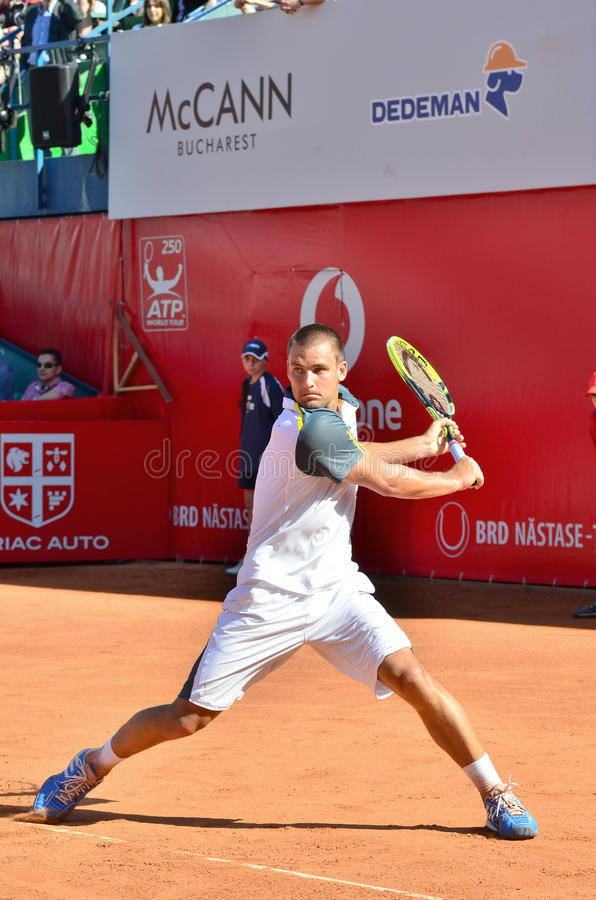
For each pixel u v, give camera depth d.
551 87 12.09
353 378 13.55
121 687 8.12
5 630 10.57
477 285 12.75
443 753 6.39
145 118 14.88
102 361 15.99
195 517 14.92
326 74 13.47
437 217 12.98
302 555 4.81
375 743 6.62
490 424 12.73
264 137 13.97
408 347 5.82
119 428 14.86
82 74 16.83
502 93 12.37
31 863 4.53
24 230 16.72
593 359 12.12
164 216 14.95
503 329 12.62
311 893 4.15
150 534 15.06
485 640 9.88
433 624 10.67
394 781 5.82
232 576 13.94
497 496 12.72
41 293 16.56
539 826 5.05
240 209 14.22
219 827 5.07
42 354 15.53
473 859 4.57
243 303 14.42
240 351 14.48
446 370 12.98
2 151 17.05
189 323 14.88
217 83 14.28
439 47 12.72
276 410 13.23
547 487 12.41
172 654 9.41
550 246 12.32
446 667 8.79
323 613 4.84
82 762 5.13
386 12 13.01
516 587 12.57
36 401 14.76
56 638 10.16
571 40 11.95
